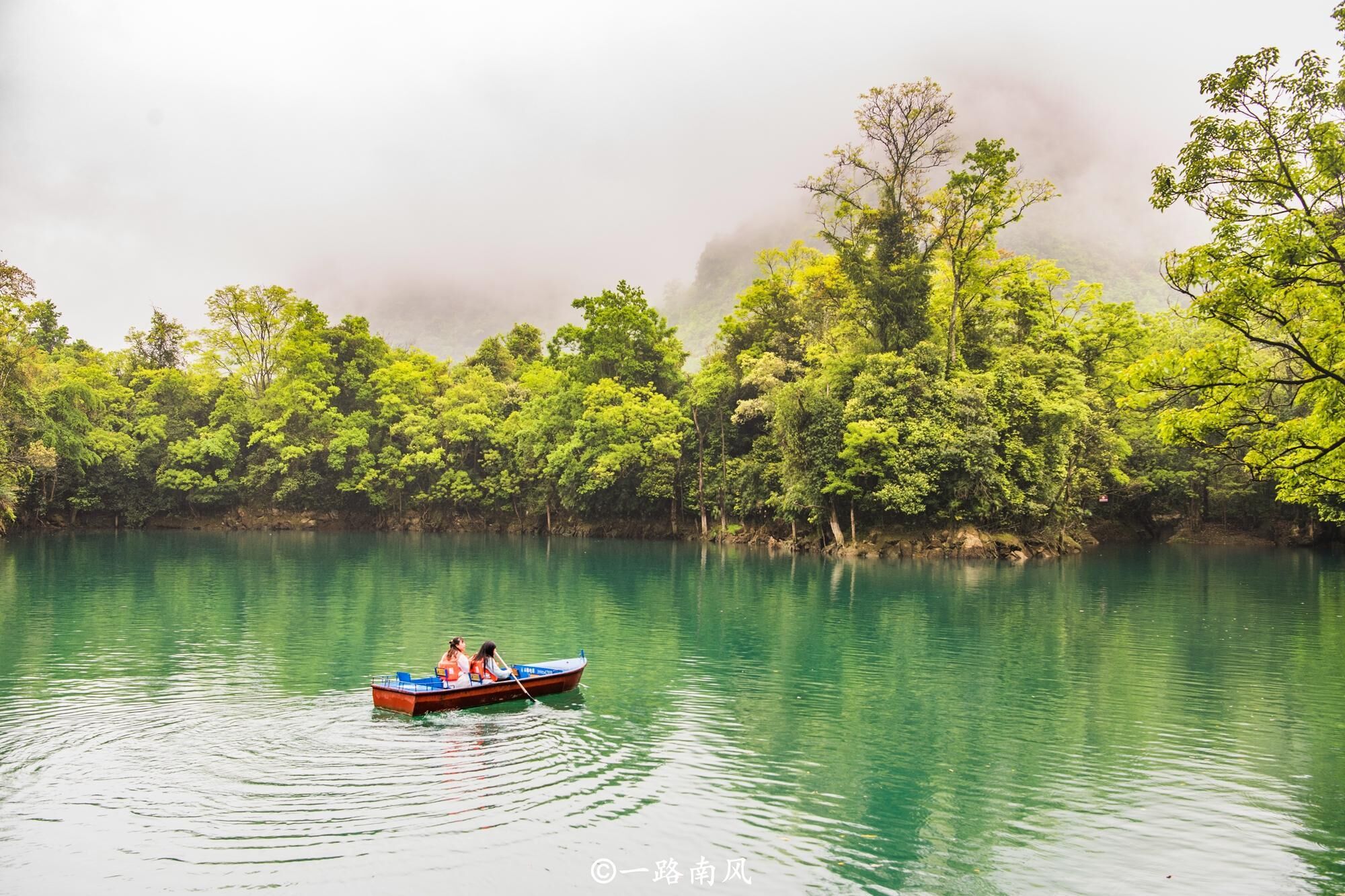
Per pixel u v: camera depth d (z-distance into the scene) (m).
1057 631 29.20
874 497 54.97
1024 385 56.47
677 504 76.44
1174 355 19.84
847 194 61.19
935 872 11.06
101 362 90.38
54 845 11.50
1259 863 11.42
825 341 64.81
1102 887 10.77
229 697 18.95
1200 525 74.00
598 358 78.94
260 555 56.31
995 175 57.62
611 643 26.42
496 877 10.79
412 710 17.25
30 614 30.55
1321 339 18.03
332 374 90.38
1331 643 27.27
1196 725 17.95
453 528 89.69
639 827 12.30
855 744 16.50
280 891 10.36
